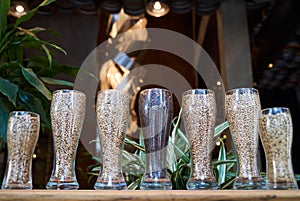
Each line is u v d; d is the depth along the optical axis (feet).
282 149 2.55
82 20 12.22
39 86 3.71
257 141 2.69
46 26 11.74
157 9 10.36
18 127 2.77
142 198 1.99
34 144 2.84
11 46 4.11
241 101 2.72
